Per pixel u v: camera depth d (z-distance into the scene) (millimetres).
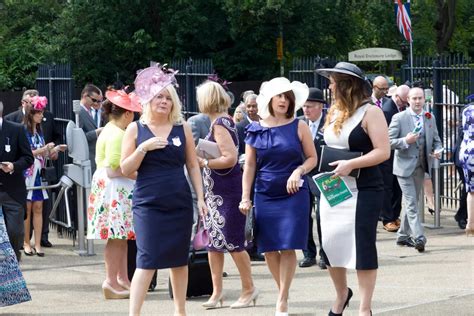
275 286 12602
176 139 9180
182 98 20172
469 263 13789
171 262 9109
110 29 42750
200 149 10820
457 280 12438
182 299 9312
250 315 10570
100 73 43219
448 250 15016
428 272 13164
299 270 13781
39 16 44625
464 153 15430
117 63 43688
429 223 17625
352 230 8930
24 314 11172
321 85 17188
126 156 9211
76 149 15602
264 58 44781
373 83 17234
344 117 8953
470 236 16188
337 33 45906
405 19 27312
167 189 9078
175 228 9117
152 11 43219
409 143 14734
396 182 17172
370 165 8844
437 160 17062
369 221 8914
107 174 11773
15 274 10727
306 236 9977
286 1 41969
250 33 44031
